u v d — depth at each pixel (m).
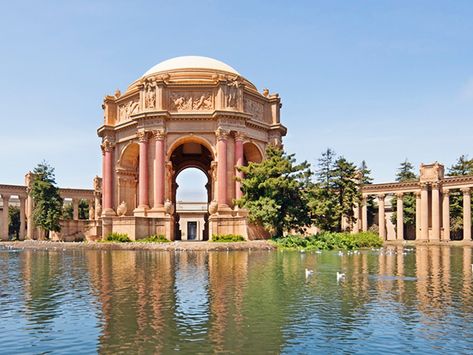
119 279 22.25
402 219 82.88
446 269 27.38
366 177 86.88
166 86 62.00
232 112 60.75
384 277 23.08
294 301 16.47
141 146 61.56
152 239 54.47
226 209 58.66
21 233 89.00
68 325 13.31
